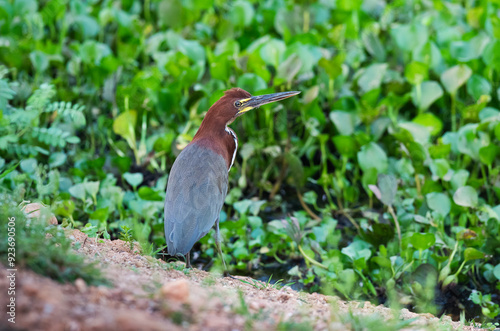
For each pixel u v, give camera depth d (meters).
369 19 16.81
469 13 15.98
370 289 9.99
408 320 7.11
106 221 11.38
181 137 12.68
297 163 12.09
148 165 13.18
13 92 11.46
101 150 13.56
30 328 4.98
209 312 5.87
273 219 12.46
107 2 17.58
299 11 16.28
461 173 11.42
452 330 7.25
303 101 12.95
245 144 12.52
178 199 8.79
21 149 11.72
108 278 6.27
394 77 14.41
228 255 10.98
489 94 13.44
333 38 15.96
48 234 7.19
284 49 14.02
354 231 12.05
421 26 14.71
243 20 16.27
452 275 10.02
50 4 16.86
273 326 5.88
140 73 13.84
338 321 6.34
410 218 11.02
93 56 14.59
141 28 16.42
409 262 10.19
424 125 12.73
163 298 5.90
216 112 9.74
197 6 17.03
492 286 10.36
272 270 10.91
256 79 12.84
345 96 13.16
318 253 10.91
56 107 11.84
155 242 10.91
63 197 11.18
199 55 14.40
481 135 12.17
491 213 10.54
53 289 5.54
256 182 13.23
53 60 14.69
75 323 5.13
